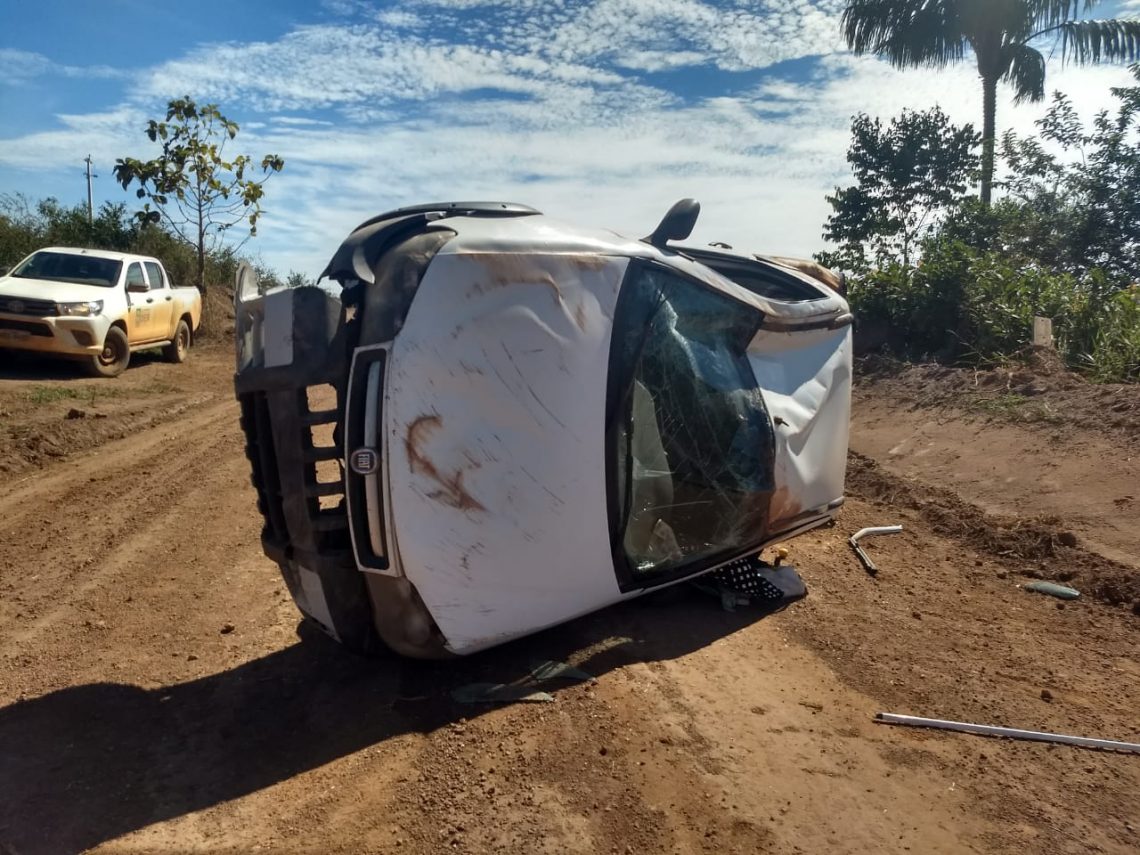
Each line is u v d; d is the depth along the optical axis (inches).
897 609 203.9
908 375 431.2
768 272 221.9
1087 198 612.4
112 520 283.3
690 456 183.2
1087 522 245.9
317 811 130.6
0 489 324.8
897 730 151.6
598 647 179.9
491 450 153.3
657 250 180.7
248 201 879.7
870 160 653.9
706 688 163.9
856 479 322.3
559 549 161.5
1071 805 132.0
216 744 148.9
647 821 127.3
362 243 156.9
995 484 288.5
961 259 492.4
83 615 205.0
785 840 123.3
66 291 548.7
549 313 158.4
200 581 226.7
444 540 151.3
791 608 203.0
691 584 206.8
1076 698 163.3
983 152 654.5
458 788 134.9
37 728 153.9
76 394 498.6
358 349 149.9
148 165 835.4
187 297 690.8
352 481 149.6
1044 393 348.5
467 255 153.0
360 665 174.2
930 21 684.1
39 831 126.5
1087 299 439.8
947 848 122.0
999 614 202.2
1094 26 658.2
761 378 202.4
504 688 162.4
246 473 346.0
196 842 124.2
